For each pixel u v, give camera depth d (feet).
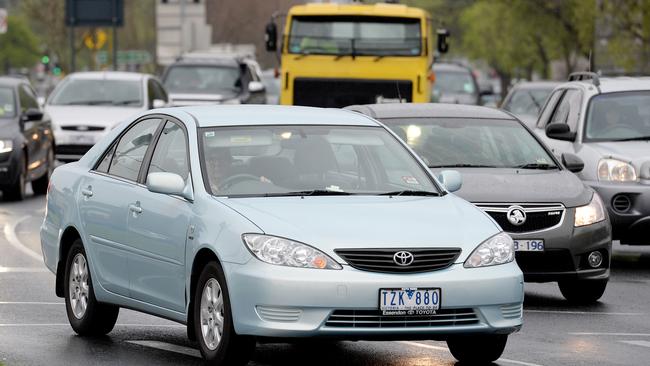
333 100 295.07
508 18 645.10
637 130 197.26
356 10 294.25
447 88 481.46
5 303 145.59
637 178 187.21
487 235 106.11
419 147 164.04
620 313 145.79
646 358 116.67
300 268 100.99
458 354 112.78
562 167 163.22
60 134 327.67
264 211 105.29
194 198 110.01
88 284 124.16
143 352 116.78
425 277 102.27
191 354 116.16
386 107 173.78
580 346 122.83
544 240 148.36
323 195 110.83
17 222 239.71
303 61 294.87
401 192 113.60
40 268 177.27
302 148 115.14
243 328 101.81
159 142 119.34
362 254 102.01
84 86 344.28
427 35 295.89
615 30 487.61
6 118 285.02
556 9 618.03
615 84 203.10
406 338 102.83
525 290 164.66
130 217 117.29
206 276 106.22
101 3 567.18
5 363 110.42
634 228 186.39
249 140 114.83
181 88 415.23
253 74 433.48
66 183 129.90
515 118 170.81
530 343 124.26
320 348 120.37
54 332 127.54
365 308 101.04
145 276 115.14
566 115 206.59
